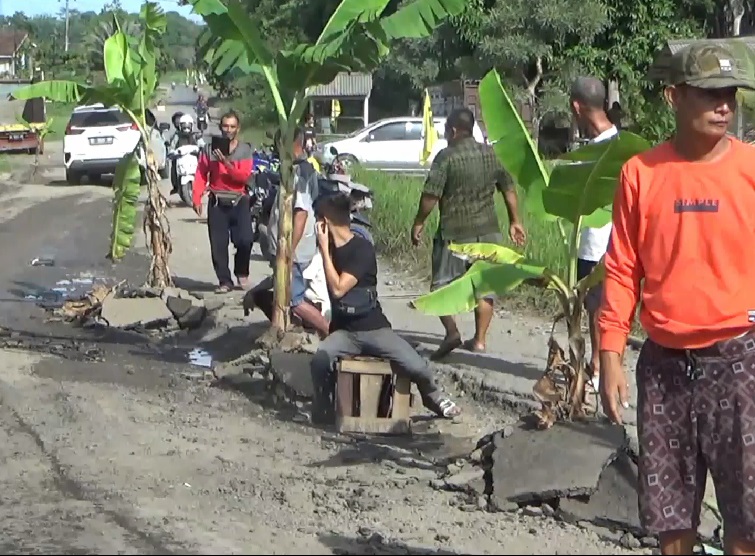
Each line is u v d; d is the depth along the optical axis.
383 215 17.98
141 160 13.16
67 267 16.20
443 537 5.86
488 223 9.90
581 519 6.14
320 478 7.05
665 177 4.50
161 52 16.98
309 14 44.69
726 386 4.42
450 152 9.74
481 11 33.38
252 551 5.64
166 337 11.69
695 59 4.35
